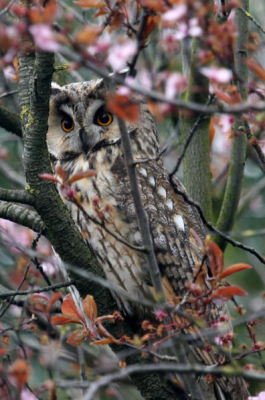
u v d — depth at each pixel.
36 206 7.51
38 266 9.05
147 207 8.95
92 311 7.11
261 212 14.52
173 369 5.73
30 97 7.67
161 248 8.80
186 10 5.46
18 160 14.16
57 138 9.84
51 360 9.77
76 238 7.70
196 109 4.85
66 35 4.90
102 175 9.03
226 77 5.73
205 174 9.98
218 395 8.48
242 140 9.57
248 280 13.77
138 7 6.56
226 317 6.71
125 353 7.90
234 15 8.73
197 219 9.51
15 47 4.68
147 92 4.83
